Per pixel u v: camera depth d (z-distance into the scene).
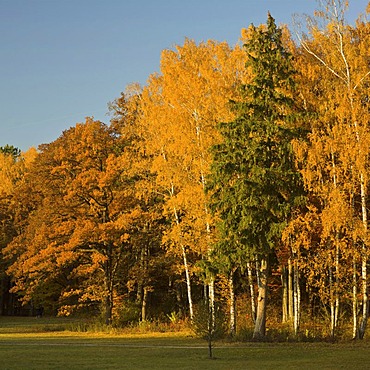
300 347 22.09
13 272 40.69
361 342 23.47
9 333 35.31
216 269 25.83
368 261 25.14
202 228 28.25
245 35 27.92
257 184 24.48
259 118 25.61
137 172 32.75
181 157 28.67
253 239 24.62
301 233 23.95
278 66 25.77
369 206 27.12
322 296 25.33
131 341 26.78
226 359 18.56
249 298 33.69
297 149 23.97
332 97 25.36
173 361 18.02
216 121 27.45
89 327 36.06
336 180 24.38
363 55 25.45
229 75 27.80
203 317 19.52
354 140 23.67
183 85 27.80
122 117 42.59
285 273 32.62
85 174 35.44
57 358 18.91
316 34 26.30
